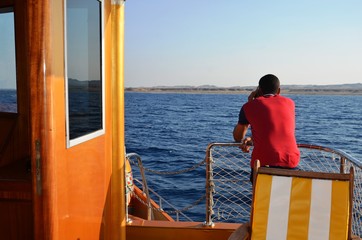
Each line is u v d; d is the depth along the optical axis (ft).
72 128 7.16
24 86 9.95
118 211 9.98
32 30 5.82
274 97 10.82
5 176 7.98
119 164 9.89
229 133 146.51
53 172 6.10
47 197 6.06
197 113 271.28
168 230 11.87
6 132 10.05
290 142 10.16
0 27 9.93
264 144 10.16
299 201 8.15
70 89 7.06
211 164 11.96
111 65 9.63
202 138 130.11
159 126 175.42
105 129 9.27
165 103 426.10
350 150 109.40
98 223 8.84
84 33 7.82
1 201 7.77
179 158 85.20
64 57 6.61
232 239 7.79
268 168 8.52
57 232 6.31
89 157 8.13
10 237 8.21
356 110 326.65
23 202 7.73
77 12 7.42
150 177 58.29
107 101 9.41
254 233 8.19
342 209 7.95
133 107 344.28
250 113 10.59
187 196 47.06
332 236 7.86
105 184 9.36
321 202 8.05
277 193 8.27
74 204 7.27
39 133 5.96
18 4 9.77
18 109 10.04
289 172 8.37
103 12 8.92
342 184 8.07
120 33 9.62
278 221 8.13
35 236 6.12
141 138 128.77
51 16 5.96
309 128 173.58
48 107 5.96
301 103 461.37
